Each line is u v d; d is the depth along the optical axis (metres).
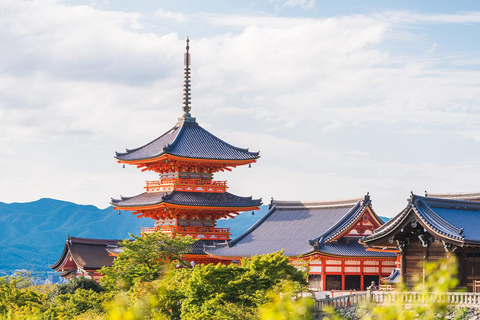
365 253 92.06
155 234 89.62
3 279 92.44
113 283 83.00
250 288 61.25
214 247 107.56
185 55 125.94
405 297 54.72
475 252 60.19
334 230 94.81
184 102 125.00
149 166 120.56
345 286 91.81
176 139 118.00
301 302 28.27
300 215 106.19
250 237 106.25
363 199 96.44
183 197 115.06
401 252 62.69
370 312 54.66
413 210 60.28
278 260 64.50
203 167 118.00
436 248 60.44
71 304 77.25
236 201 116.69
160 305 63.22
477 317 52.16
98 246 132.00
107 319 61.91
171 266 80.31
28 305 83.81
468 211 65.62
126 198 122.06
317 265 92.38
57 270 135.50
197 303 61.81
